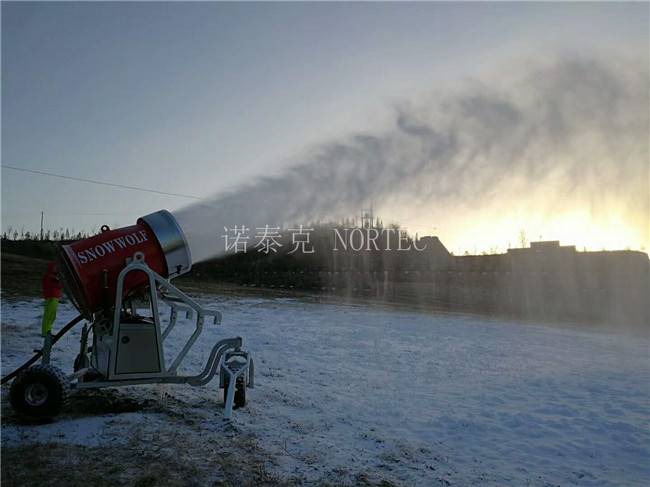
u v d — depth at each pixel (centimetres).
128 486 435
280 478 474
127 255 657
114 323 627
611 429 707
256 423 637
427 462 556
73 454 497
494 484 509
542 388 950
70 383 609
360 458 549
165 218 697
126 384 632
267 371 975
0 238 3972
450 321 2114
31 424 586
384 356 1221
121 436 555
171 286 664
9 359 920
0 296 1889
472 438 653
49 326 1046
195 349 1137
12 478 436
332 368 1052
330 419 688
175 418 634
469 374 1057
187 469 477
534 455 605
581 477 545
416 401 815
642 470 571
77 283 630
